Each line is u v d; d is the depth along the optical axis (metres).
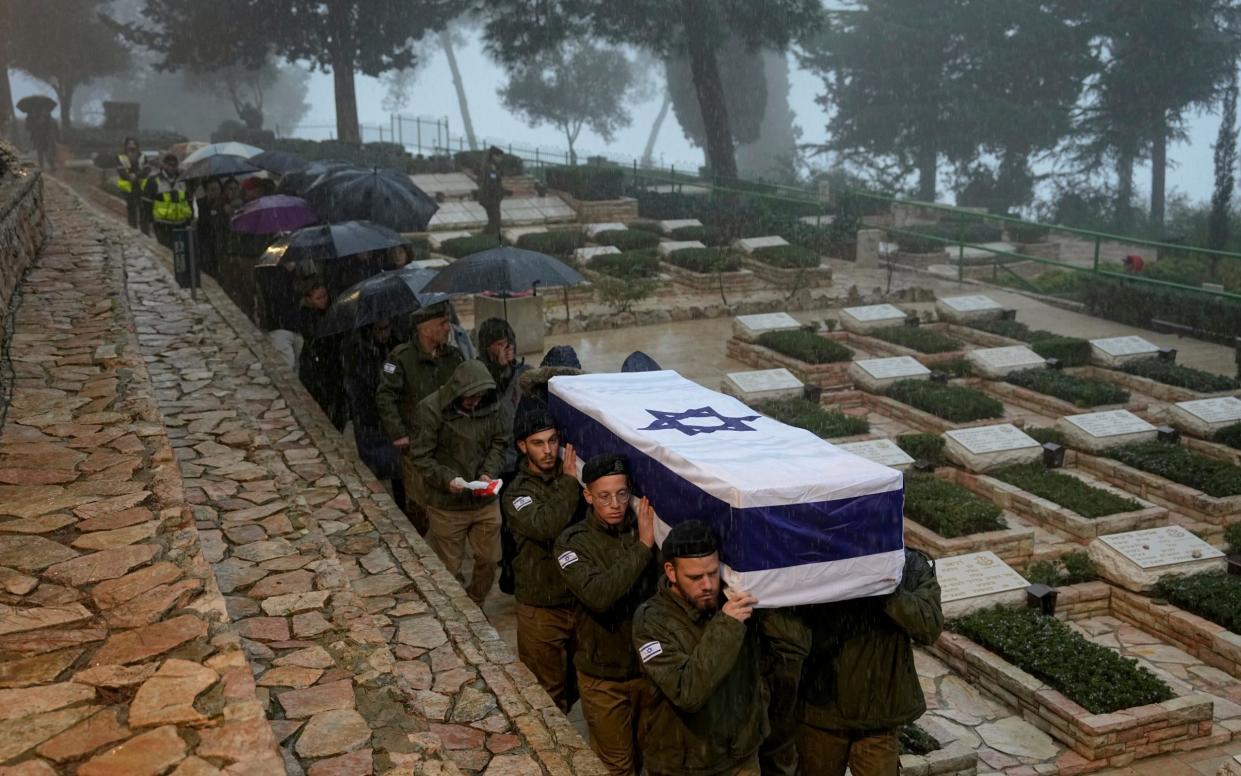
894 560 5.00
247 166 18.97
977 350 17.09
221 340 13.89
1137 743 8.09
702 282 22.53
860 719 5.43
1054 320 21.69
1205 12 45.28
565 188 33.12
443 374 8.68
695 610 4.99
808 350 17.06
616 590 5.49
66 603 5.31
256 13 42.00
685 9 36.28
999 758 8.06
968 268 26.00
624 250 25.45
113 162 39.78
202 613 5.21
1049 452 13.23
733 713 5.10
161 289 16.38
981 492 12.67
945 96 47.59
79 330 11.21
